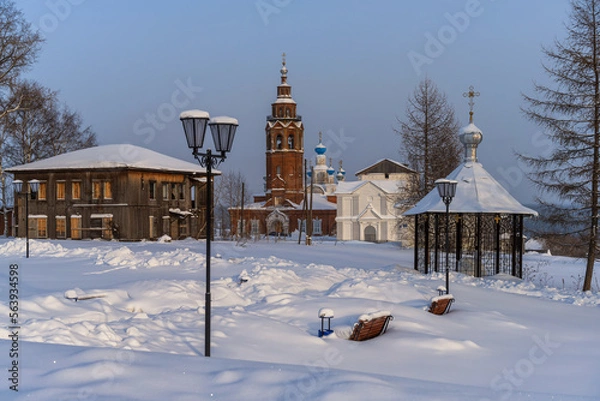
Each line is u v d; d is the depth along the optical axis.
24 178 53.72
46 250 31.89
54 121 65.56
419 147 48.75
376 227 81.31
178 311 13.98
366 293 17.75
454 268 29.19
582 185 26.73
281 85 93.38
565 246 27.78
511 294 21.00
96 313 12.70
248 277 19.19
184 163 57.75
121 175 50.38
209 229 10.34
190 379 7.30
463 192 27.38
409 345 12.25
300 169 93.19
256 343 11.75
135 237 50.25
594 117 26.59
